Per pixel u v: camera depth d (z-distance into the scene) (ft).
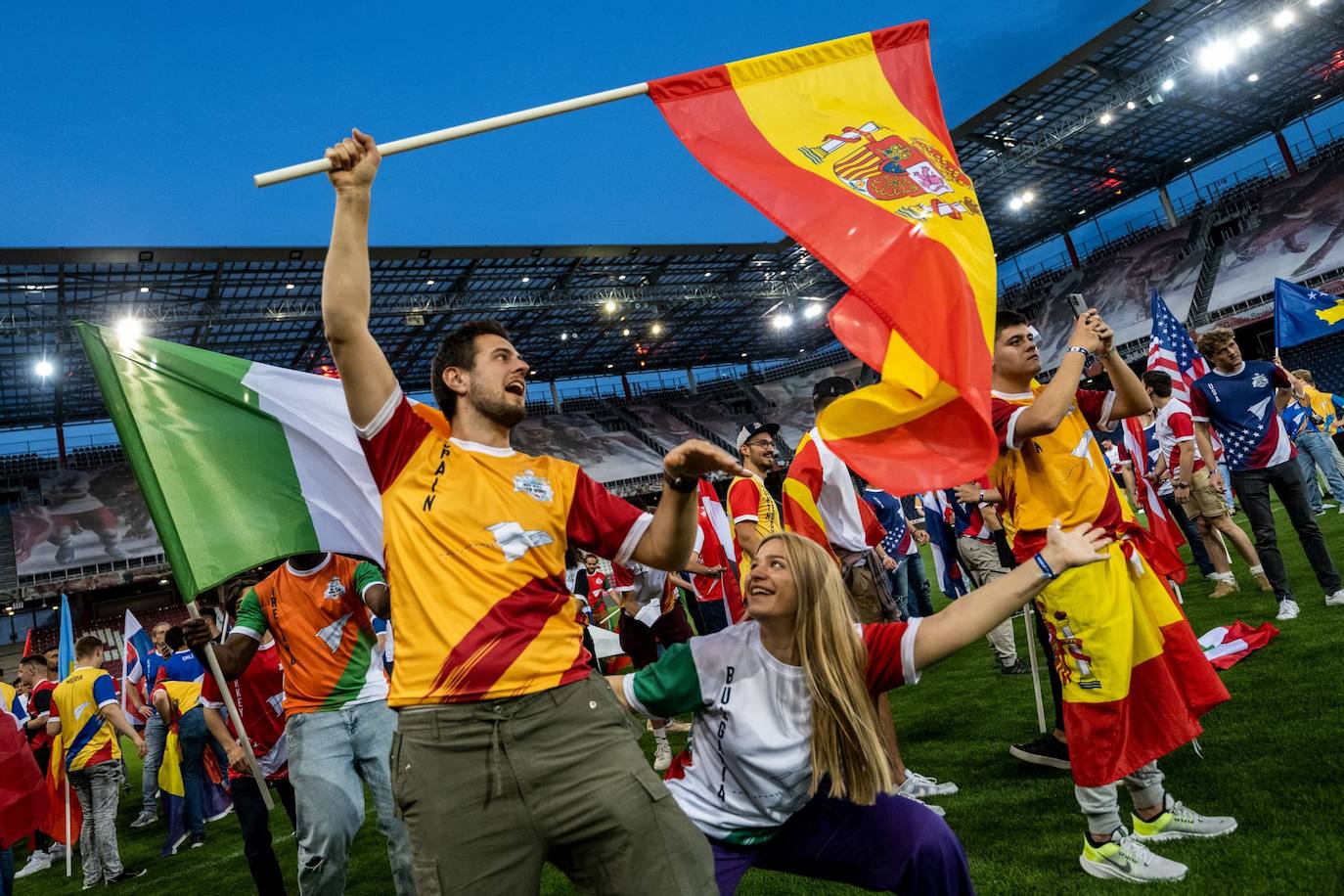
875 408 7.36
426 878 5.73
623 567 22.77
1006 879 9.53
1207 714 13.60
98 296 85.97
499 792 5.75
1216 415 19.45
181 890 17.06
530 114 7.54
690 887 5.87
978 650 24.45
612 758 6.03
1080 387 12.17
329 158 6.47
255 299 92.48
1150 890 8.66
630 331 134.72
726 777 7.05
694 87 8.72
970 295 7.38
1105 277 130.21
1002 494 10.50
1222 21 90.17
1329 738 11.45
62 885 20.27
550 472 6.84
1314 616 18.01
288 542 10.03
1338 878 8.06
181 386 10.39
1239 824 9.66
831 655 6.81
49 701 25.71
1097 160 118.52
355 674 11.32
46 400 113.09
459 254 95.20
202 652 10.20
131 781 36.58
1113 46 90.89
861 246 7.84
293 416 10.49
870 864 6.86
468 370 6.95
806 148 8.61
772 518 14.48
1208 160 130.21
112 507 113.91
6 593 101.24
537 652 6.07
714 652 7.18
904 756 15.21
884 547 24.62
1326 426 35.24
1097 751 9.26
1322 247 104.17
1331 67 108.06
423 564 6.23
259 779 10.28
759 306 136.46
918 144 8.91
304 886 10.45
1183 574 10.40
